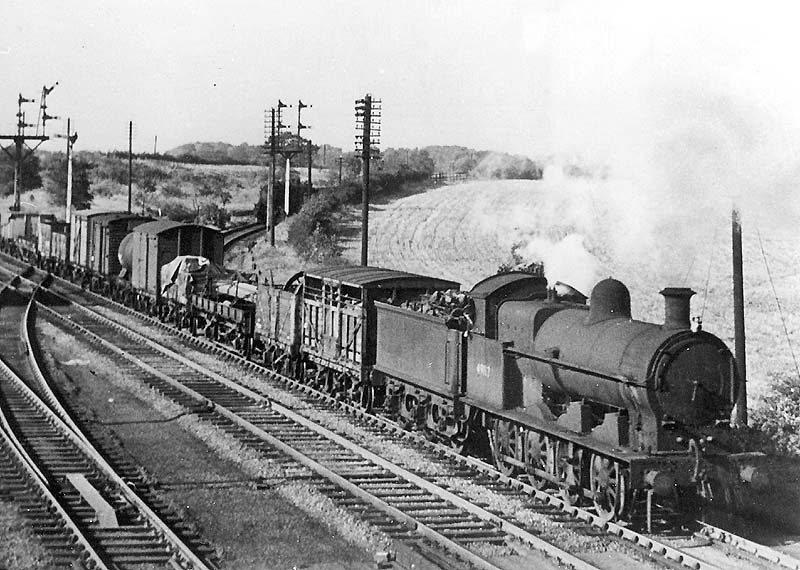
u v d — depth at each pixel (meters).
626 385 14.02
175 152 157.62
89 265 48.12
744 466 14.02
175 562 12.39
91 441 18.89
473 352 17.92
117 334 34.53
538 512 14.91
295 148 71.06
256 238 65.25
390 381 21.39
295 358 26.47
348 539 13.52
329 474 16.58
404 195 89.81
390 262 55.12
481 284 18.17
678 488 14.31
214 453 18.44
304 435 19.92
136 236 41.28
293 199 74.25
